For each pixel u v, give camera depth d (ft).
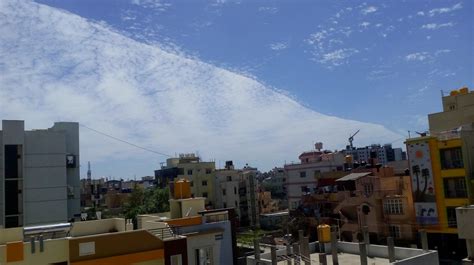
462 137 173.17
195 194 359.25
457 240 172.55
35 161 188.96
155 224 89.97
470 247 113.91
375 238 199.11
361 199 205.67
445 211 176.14
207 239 98.02
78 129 213.66
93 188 459.73
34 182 187.42
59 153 195.21
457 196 173.37
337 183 225.97
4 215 177.99
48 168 191.52
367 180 206.69
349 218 213.87
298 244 111.55
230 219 105.50
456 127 200.03
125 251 73.61
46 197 189.37
